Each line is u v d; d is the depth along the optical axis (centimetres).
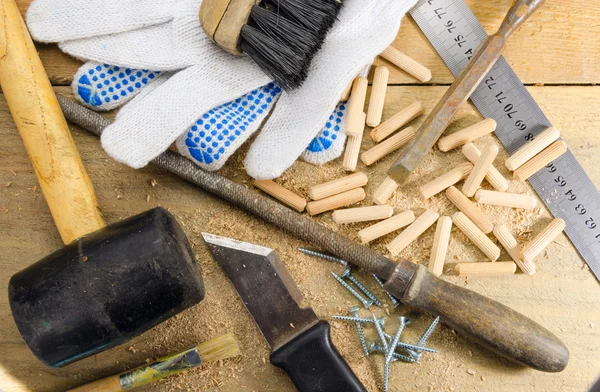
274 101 52
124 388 50
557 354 48
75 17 51
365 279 52
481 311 48
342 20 50
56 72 52
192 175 51
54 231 52
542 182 52
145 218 45
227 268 50
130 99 52
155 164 52
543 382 51
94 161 52
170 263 45
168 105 50
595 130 52
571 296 52
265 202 50
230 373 51
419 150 49
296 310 49
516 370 51
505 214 52
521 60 53
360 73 52
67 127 49
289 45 49
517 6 48
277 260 49
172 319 51
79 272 44
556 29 53
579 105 52
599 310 52
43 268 45
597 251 52
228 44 49
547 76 53
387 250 52
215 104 50
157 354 51
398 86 53
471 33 52
